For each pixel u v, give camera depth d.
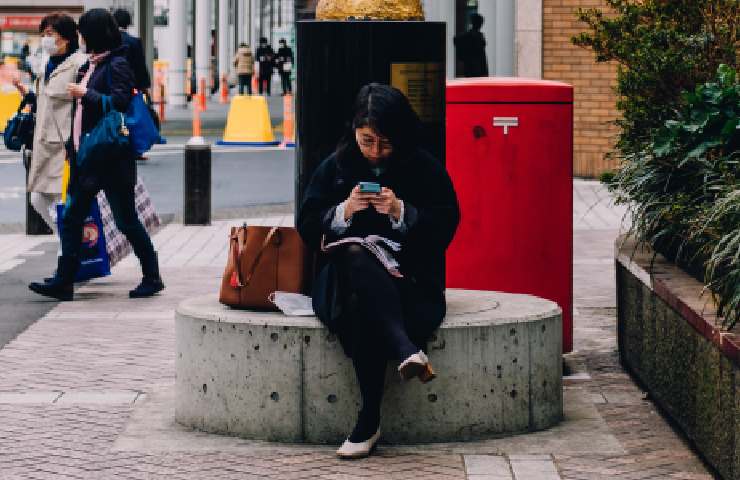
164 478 6.48
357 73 7.77
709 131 8.00
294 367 7.10
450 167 8.91
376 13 7.91
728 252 6.49
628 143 9.45
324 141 7.82
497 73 22.08
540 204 8.88
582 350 9.62
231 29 77.62
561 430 7.35
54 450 6.98
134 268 13.60
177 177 22.67
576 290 12.15
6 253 14.60
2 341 9.88
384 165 7.03
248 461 6.77
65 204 11.79
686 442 7.11
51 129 12.43
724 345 6.12
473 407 7.14
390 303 6.70
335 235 6.93
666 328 7.55
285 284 7.36
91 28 11.43
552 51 21.95
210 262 13.89
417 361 6.53
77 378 8.67
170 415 7.72
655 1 9.58
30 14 57.78
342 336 6.92
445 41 7.85
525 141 8.83
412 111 6.93
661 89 9.39
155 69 46.53
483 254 8.88
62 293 11.59
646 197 8.45
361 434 6.84
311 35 7.80
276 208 18.73
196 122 24.94
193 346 7.39
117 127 11.32
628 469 6.59
